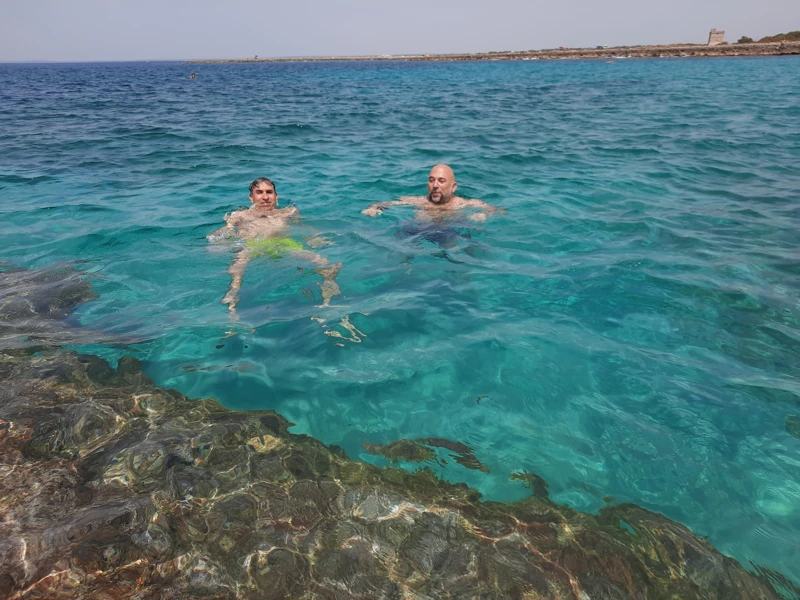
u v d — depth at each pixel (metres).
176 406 1.90
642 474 1.58
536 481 1.57
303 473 1.62
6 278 2.71
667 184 4.28
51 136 6.95
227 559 1.34
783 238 3.12
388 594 1.27
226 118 9.04
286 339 2.23
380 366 2.08
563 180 4.44
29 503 1.49
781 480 1.55
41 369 2.07
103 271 2.80
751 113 8.39
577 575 1.31
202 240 3.19
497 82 17.69
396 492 1.55
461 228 3.31
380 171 4.89
